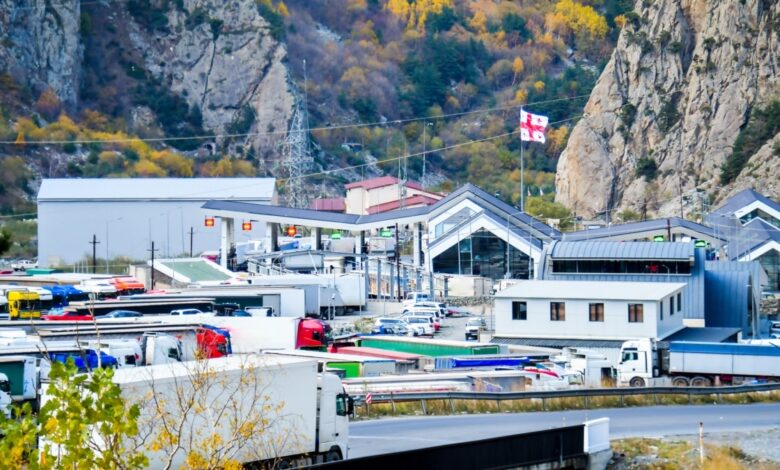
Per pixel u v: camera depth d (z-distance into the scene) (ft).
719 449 225.97
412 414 263.29
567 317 401.08
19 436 115.44
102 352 280.51
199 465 145.69
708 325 444.55
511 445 201.05
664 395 281.13
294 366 188.55
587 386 318.24
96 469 130.62
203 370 168.66
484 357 346.95
